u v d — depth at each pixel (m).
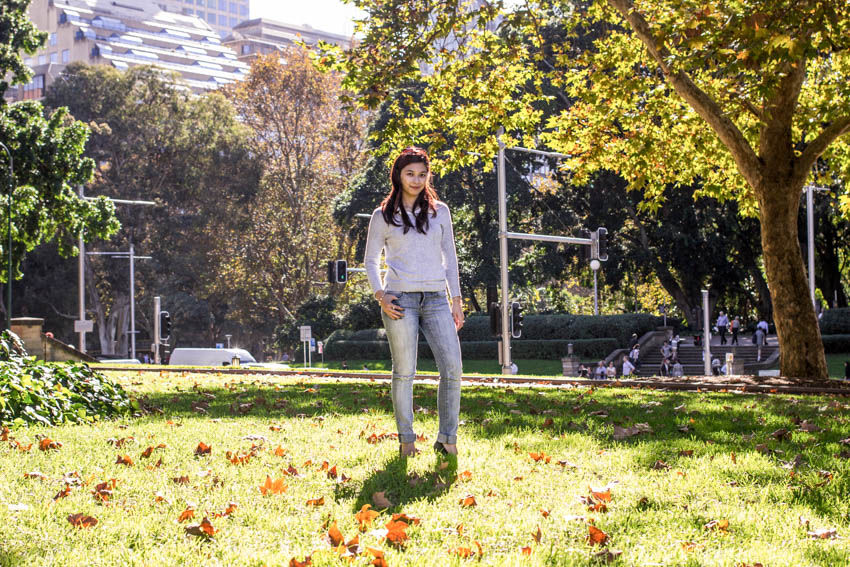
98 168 63.38
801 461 5.29
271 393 10.73
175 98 64.38
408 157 5.52
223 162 63.56
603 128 18.27
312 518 3.91
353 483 4.66
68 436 6.13
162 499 4.19
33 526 3.70
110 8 153.00
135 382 13.19
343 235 63.38
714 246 44.34
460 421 7.42
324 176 63.28
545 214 49.50
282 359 59.75
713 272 46.53
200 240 63.84
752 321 58.44
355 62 16.16
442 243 5.66
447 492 4.46
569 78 18.72
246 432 6.49
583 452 5.69
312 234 61.47
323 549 3.37
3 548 3.38
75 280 62.06
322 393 10.75
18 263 34.31
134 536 3.61
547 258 48.34
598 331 45.66
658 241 46.66
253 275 61.31
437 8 16.59
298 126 63.28
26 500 4.14
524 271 49.78
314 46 16.30
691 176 19.80
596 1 18.48
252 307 64.94
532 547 3.46
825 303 49.81
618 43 18.64
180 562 3.30
